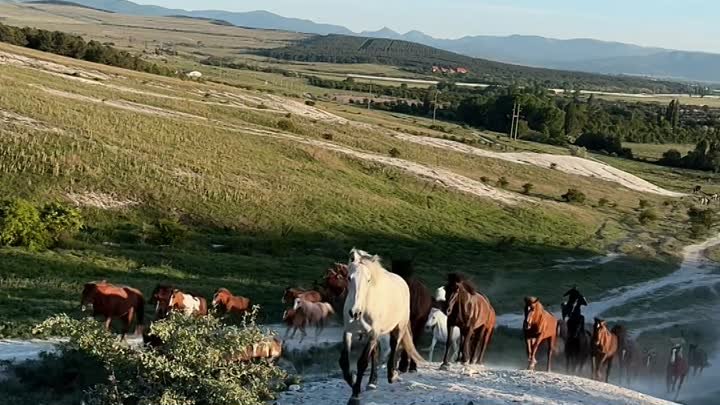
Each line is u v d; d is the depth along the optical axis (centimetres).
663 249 7169
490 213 7350
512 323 3875
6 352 2027
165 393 1288
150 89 9444
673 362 2966
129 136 6397
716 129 19575
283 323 2967
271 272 4150
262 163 6894
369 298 1372
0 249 3756
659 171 13725
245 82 17025
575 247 6681
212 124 7931
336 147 8256
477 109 17275
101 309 2322
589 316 4441
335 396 1529
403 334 1584
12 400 1498
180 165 6047
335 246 5362
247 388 1389
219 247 4766
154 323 1370
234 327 1417
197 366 1343
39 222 3969
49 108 6378
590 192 9788
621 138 17925
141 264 3869
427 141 10625
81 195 5028
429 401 1454
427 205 7131
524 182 9444
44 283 3167
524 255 6088
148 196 5306
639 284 5781
